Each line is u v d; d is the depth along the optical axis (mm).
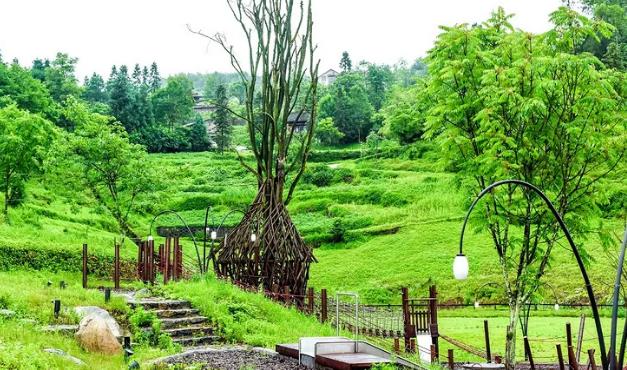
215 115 118000
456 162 22438
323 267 52562
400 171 84875
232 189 80375
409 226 58562
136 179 47688
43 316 17047
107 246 47281
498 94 19641
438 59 21938
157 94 138250
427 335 22656
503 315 35719
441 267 47500
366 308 28109
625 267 28406
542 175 20344
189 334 18875
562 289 39375
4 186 51344
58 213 55812
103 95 151375
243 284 25094
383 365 13445
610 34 21172
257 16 26781
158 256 31188
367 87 143875
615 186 20203
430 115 22625
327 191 75375
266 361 15688
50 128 52844
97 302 19500
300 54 26859
